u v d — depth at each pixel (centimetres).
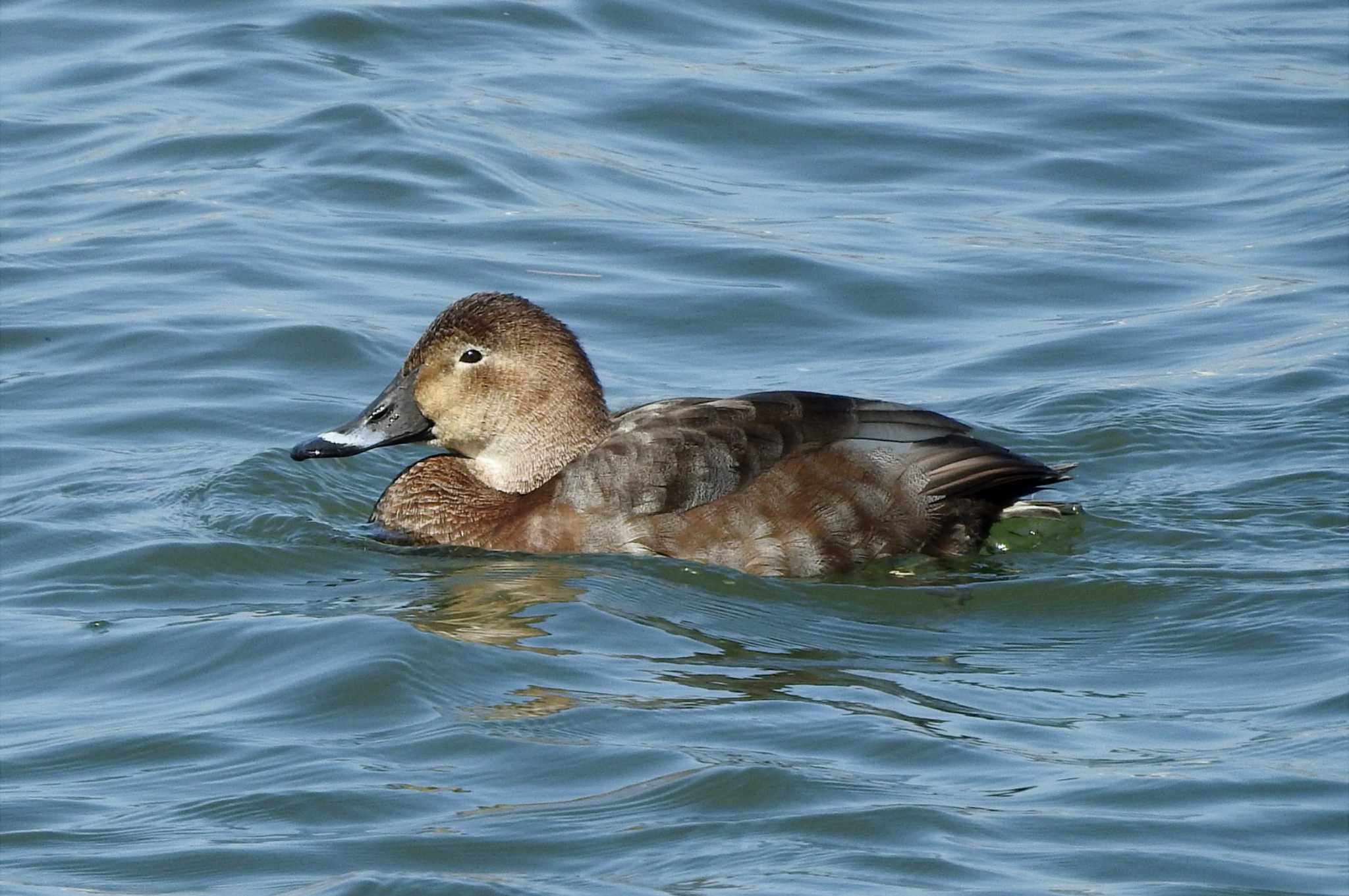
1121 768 917
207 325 1590
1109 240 1786
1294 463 1351
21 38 2181
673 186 1884
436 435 1266
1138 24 2302
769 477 1185
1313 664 1048
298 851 845
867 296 1678
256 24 2192
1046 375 1538
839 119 2011
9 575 1201
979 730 962
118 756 947
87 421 1450
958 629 1116
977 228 1809
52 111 2000
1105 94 2070
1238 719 981
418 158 1886
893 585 1171
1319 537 1239
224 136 1934
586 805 880
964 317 1655
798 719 967
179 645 1081
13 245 1731
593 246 1759
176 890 815
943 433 1216
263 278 1680
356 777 910
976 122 2011
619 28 2234
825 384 1533
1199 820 863
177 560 1216
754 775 896
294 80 2059
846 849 836
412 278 1691
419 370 1266
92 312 1612
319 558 1225
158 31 2195
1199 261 1736
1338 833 851
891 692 1011
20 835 866
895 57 2183
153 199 1819
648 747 934
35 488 1336
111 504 1308
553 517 1211
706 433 1198
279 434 1443
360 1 2244
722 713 976
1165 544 1238
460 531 1242
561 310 1645
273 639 1072
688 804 880
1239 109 2039
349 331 1578
